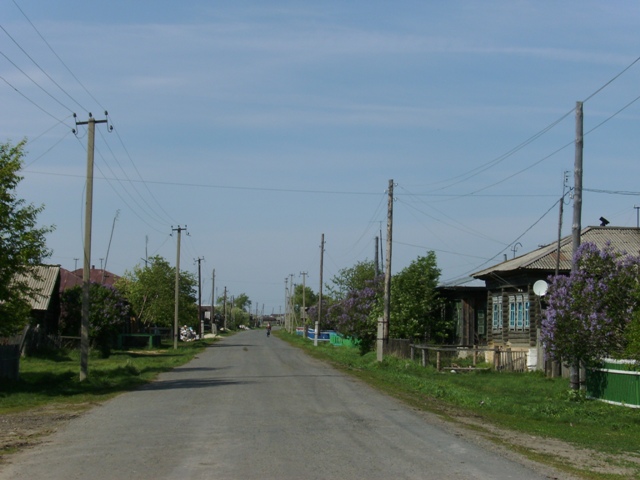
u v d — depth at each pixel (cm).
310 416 1545
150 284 6831
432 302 4138
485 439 1306
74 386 2312
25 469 965
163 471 941
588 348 1969
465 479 917
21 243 2202
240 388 2230
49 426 1425
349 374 2944
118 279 7175
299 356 4500
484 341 4231
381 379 2714
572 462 1105
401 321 3997
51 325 4466
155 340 5825
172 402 1834
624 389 1911
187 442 1184
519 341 3478
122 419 1512
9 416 1598
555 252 3425
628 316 1891
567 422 1681
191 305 7744
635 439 1412
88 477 906
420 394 2189
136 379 2589
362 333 4416
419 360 3353
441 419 1584
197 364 3625
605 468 1064
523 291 3484
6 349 2411
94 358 4138
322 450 1112
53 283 4338
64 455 1075
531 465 1052
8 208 2172
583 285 1981
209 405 1748
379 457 1062
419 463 1024
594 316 1923
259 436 1248
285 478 898
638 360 1742
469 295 4312
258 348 5794
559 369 2831
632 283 1925
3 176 2173
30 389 2225
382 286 4528
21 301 2269
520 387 2433
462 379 2716
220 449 1112
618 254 2005
